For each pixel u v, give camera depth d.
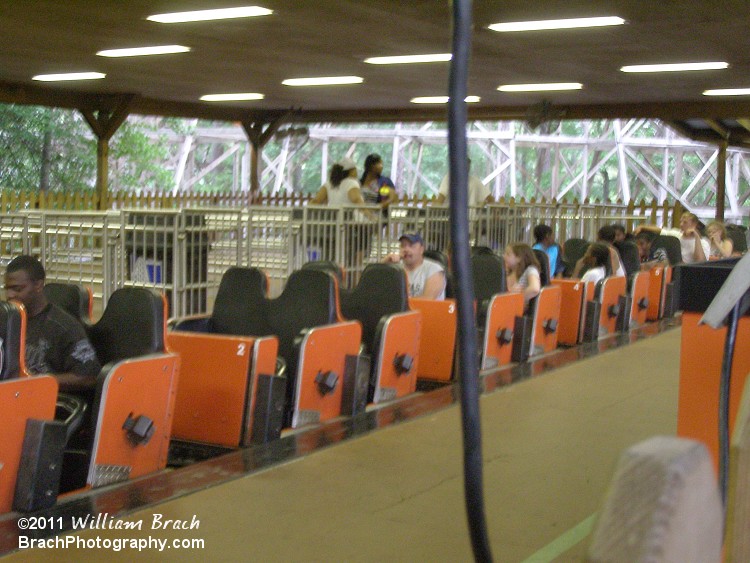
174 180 29.22
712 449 2.78
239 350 4.46
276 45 10.34
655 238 11.07
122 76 13.34
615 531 0.62
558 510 3.54
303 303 5.10
